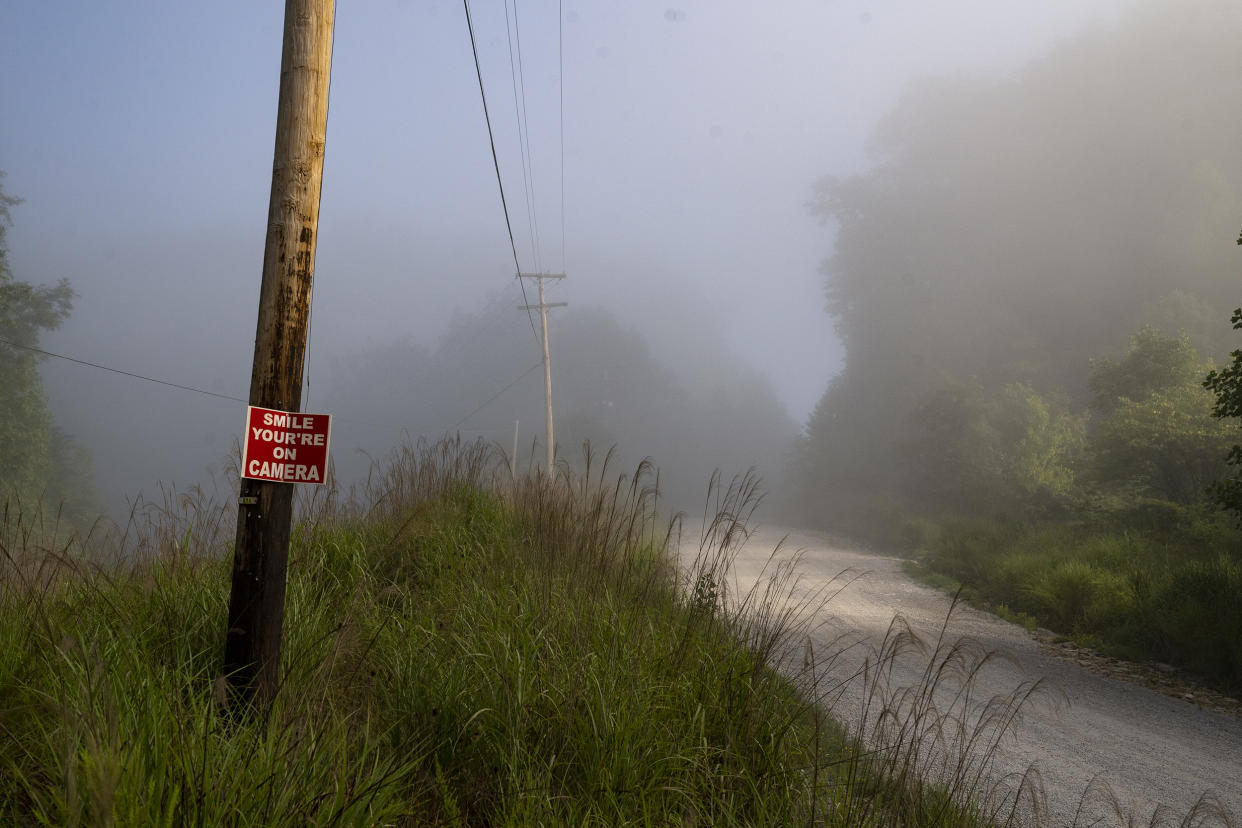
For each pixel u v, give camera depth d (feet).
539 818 9.12
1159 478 59.72
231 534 17.60
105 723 7.11
